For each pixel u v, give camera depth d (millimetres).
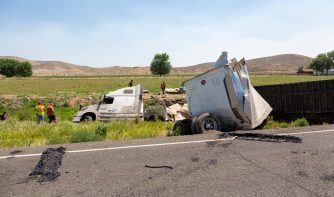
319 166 5277
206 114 9664
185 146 6875
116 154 6219
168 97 32969
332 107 11750
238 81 10633
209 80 10812
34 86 69062
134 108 19234
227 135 8094
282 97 14711
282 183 4523
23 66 161250
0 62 160500
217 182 4605
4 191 4340
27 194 4227
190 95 11477
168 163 5602
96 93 44625
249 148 6637
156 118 19344
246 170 5145
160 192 4250
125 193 4227
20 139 9125
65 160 5820
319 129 8828
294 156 5938
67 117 25109
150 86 62469
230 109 10422
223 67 10414
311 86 12836
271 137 7695
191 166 5410
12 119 22328
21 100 36531
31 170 5250
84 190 4348
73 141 8141
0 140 8922
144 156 6066
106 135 9172
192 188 4383
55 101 36031
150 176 4918
